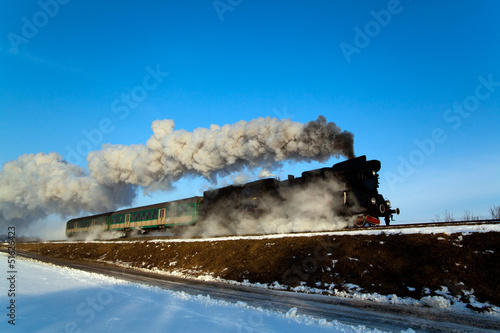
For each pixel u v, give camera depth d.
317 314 7.55
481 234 9.26
